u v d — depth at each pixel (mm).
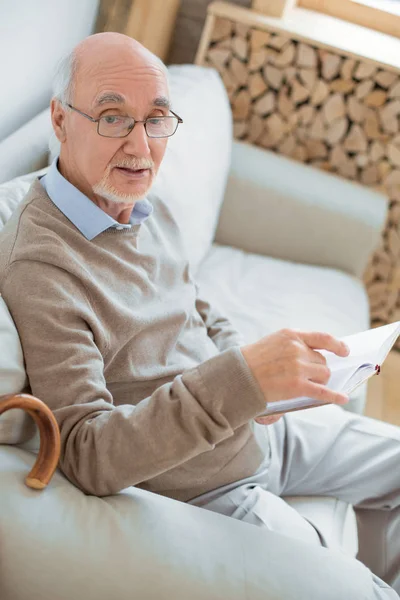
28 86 1929
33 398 1071
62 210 1369
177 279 1623
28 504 1108
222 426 1150
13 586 1086
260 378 1150
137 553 1102
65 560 1079
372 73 2703
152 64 1394
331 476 1632
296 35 2682
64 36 2066
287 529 1351
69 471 1207
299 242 2633
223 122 2445
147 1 2408
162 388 1190
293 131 2863
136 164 1376
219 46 2777
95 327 1295
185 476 1411
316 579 1135
